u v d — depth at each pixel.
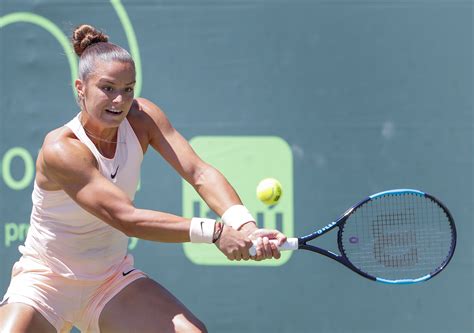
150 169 19.22
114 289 13.03
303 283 19.06
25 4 19.44
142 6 19.28
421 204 18.84
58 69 19.42
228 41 19.16
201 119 19.19
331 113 18.98
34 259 13.12
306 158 19.00
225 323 19.17
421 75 18.89
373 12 18.92
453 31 18.86
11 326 12.47
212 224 11.59
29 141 19.39
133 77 12.05
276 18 19.05
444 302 18.86
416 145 18.89
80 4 19.39
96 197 11.72
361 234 18.86
